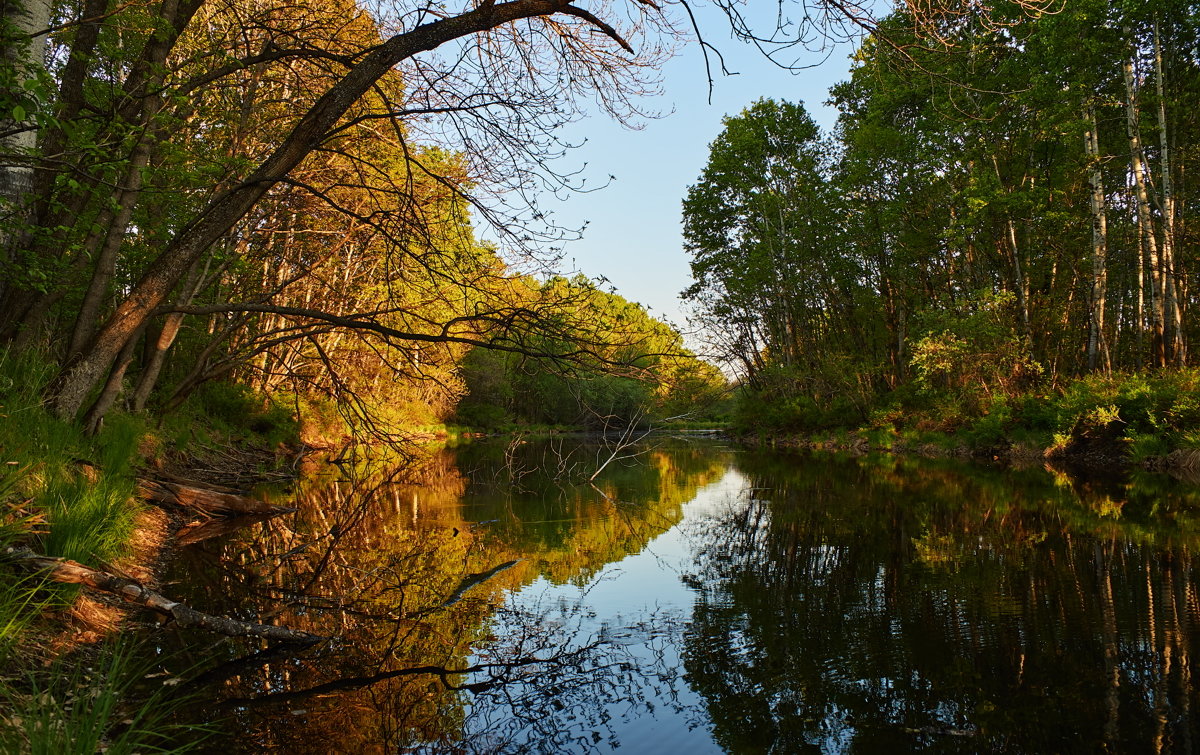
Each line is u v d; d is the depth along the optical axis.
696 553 6.68
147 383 10.37
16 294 6.68
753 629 4.35
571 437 32.84
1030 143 17.03
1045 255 18.73
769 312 27.80
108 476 5.70
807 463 17.03
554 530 7.91
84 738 2.05
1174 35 15.08
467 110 6.01
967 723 2.99
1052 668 3.56
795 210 25.08
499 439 32.00
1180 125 16.19
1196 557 5.82
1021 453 15.88
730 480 13.56
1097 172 16.14
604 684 3.52
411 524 8.29
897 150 20.30
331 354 11.02
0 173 5.87
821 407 25.91
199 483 8.76
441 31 5.56
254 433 17.20
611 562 6.30
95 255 7.97
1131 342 21.41
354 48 7.65
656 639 4.18
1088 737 2.82
